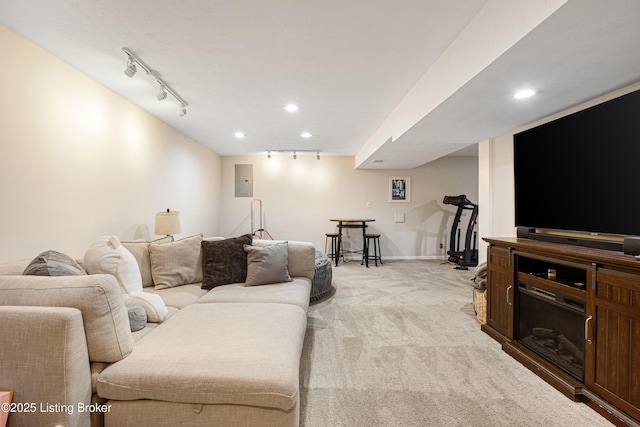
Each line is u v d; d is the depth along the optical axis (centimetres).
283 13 179
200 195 541
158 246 272
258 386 123
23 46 205
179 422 127
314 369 207
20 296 129
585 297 175
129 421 128
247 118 388
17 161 202
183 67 248
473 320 300
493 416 160
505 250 248
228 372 127
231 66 247
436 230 688
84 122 261
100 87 281
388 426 153
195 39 208
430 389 185
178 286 267
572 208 221
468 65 194
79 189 256
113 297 135
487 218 368
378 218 682
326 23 189
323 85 286
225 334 161
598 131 201
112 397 127
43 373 117
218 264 276
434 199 687
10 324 117
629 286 149
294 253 311
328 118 388
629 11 127
